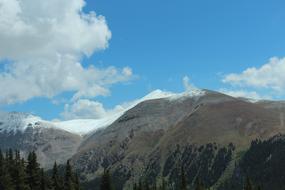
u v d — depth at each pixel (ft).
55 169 433.48
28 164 408.87
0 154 394.32
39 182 407.03
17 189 382.22
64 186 428.97
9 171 387.75
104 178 462.19
